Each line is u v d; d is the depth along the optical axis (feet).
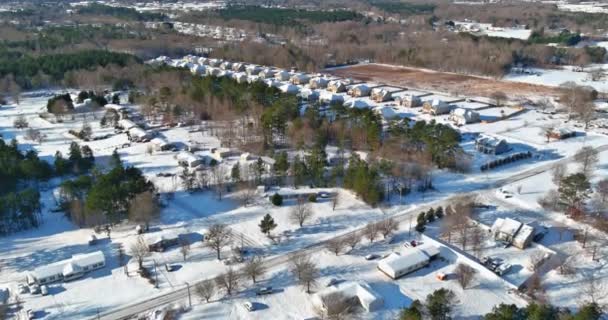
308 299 255.91
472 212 337.52
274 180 396.37
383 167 371.97
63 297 261.44
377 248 301.22
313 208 352.49
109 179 345.10
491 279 269.03
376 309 246.47
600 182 352.08
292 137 469.57
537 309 215.72
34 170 390.01
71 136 526.16
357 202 359.87
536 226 317.01
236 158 448.24
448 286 264.52
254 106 528.63
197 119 561.43
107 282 273.75
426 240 304.50
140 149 483.10
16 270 286.87
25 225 333.62
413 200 362.74
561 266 272.72
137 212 322.96
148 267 286.87
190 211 354.33
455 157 416.46
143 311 249.14
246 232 323.16
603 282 260.83
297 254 294.05
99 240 317.01
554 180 379.35
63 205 349.00
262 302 254.47
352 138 462.60
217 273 279.08
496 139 454.81
